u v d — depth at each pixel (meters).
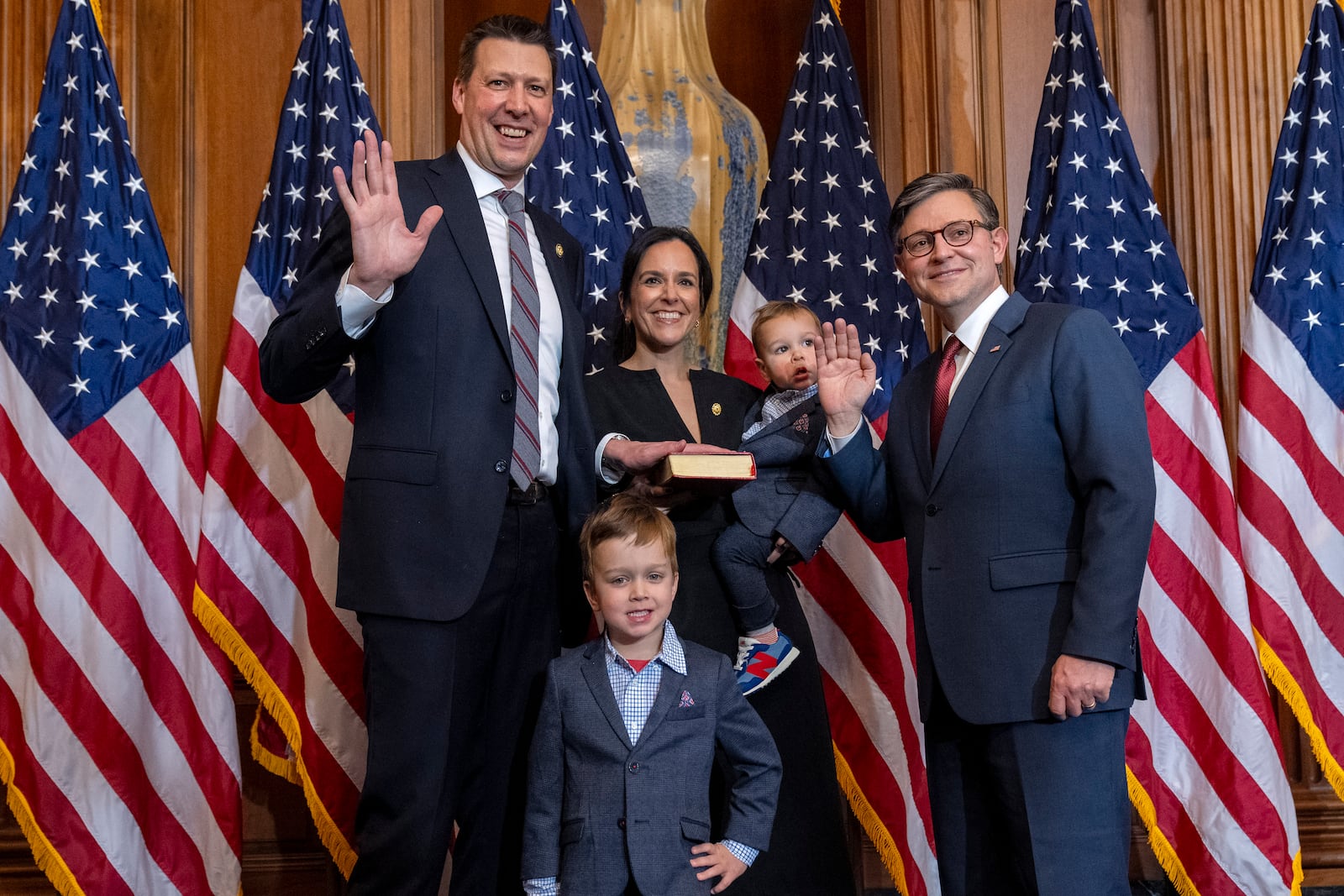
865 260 3.89
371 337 2.41
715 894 2.65
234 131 3.86
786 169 3.94
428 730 2.30
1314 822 3.75
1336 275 3.73
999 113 4.10
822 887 2.72
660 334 2.99
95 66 3.62
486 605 2.40
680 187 4.07
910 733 3.58
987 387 2.45
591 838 2.41
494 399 2.40
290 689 3.44
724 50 4.40
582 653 2.55
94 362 3.46
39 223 3.52
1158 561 3.60
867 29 4.20
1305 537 3.62
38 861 3.23
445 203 2.49
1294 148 3.82
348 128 3.72
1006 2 4.17
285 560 3.48
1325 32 3.85
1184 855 3.47
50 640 3.30
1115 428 2.30
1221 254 3.96
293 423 3.55
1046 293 3.76
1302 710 3.50
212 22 3.88
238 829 3.36
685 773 2.46
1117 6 4.12
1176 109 4.05
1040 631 2.32
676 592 2.79
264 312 3.59
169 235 3.77
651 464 2.69
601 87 3.92
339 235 2.40
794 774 2.77
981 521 2.38
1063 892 2.22
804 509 2.82
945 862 2.46
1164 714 3.54
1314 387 3.67
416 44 4.00
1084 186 3.81
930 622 2.41
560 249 2.71
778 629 2.84
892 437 2.65
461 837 2.50
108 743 3.29
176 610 3.42
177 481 3.48
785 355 3.11
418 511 2.32
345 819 3.39
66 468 3.40
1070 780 2.27
